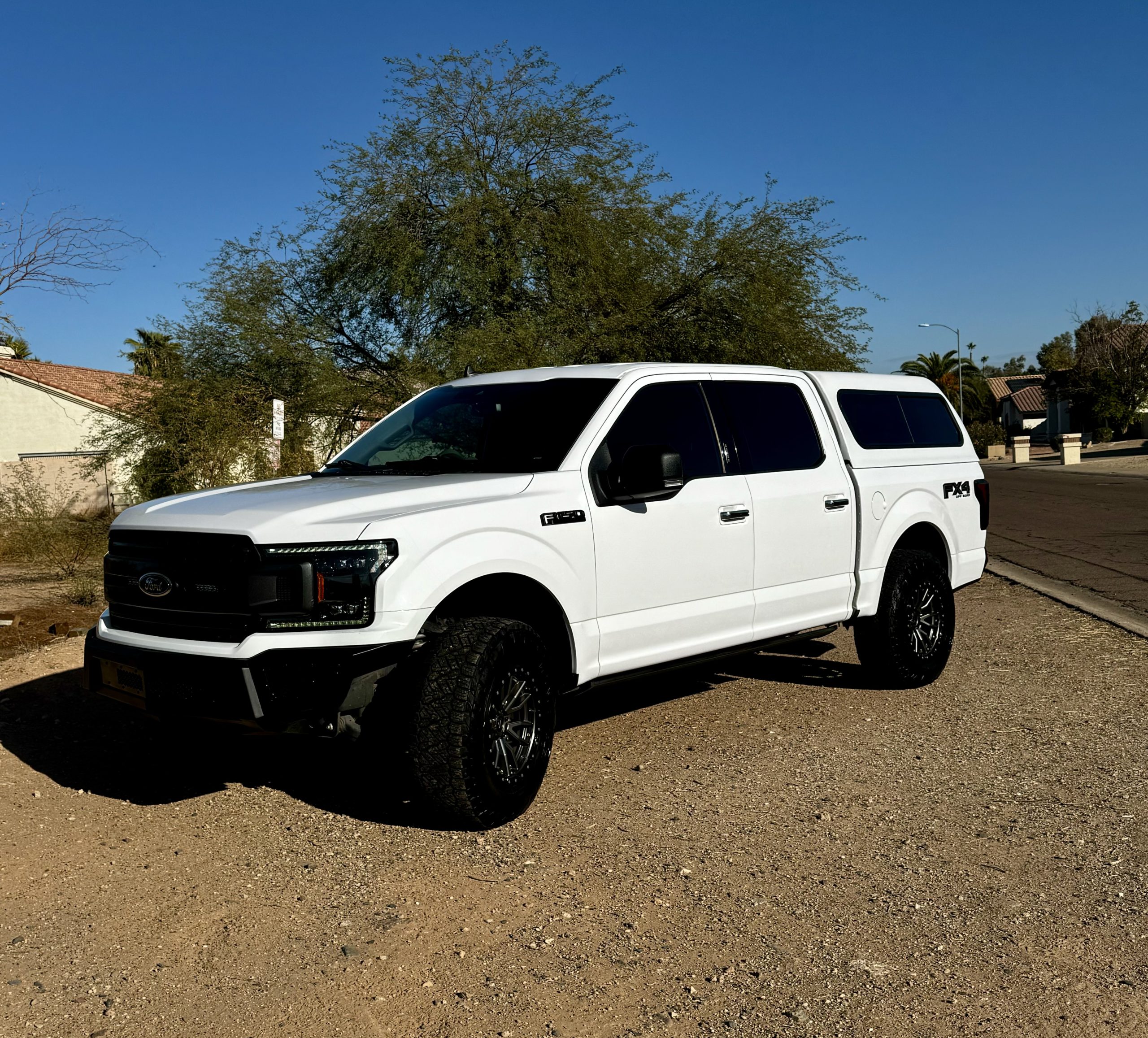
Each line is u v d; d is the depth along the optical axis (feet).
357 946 11.43
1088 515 64.49
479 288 57.47
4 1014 10.18
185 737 15.26
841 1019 9.83
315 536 13.60
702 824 14.88
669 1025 9.77
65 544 43.11
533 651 14.96
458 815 14.32
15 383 98.07
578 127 61.31
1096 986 10.35
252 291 59.72
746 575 18.53
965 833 14.39
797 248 65.10
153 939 11.71
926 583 22.20
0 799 16.30
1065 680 23.08
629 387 17.52
